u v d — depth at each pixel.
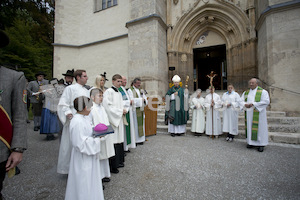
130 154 3.68
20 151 1.31
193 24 9.82
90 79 12.32
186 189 2.28
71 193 1.69
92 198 1.70
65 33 12.74
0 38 1.25
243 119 5.81
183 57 10.14
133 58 9.25
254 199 2.04
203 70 13.54
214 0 8.92
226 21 9.02
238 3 8.55
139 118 4.32
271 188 2.28
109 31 11.90
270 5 6.40
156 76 8.60
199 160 3.28
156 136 5.45
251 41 8.00
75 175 1.68
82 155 1.72
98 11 12.38
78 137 1.65
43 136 5.41
